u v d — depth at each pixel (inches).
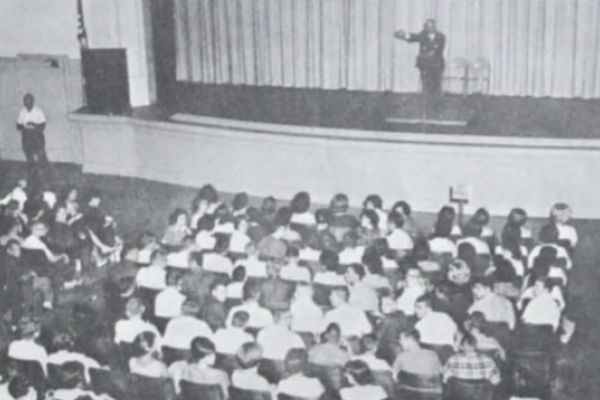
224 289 365.1
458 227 379.6
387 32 548.1
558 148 424.2
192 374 339.3
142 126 497.0
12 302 412.5
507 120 478.6
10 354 378.0
